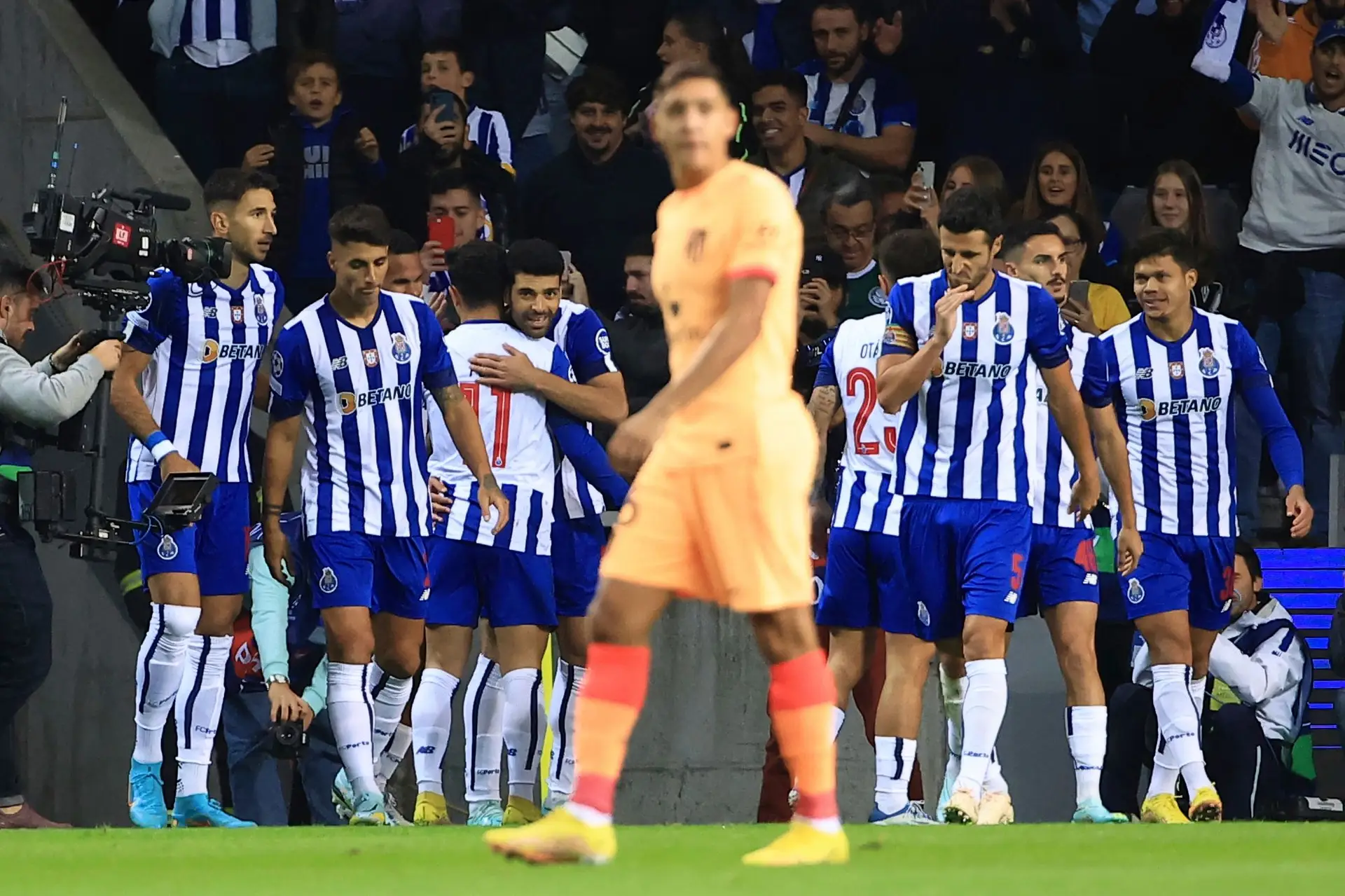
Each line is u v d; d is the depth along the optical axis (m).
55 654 33.34
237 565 26.50
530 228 39.34
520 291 27.28
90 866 14.83
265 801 30.55
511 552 26.83
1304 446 39.75
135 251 24.73
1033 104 41.47
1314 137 40.16
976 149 41.41
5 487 25.47
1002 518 25.02
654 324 35.84
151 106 41.25
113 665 33.09
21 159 36.22
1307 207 40.12
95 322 33.56
